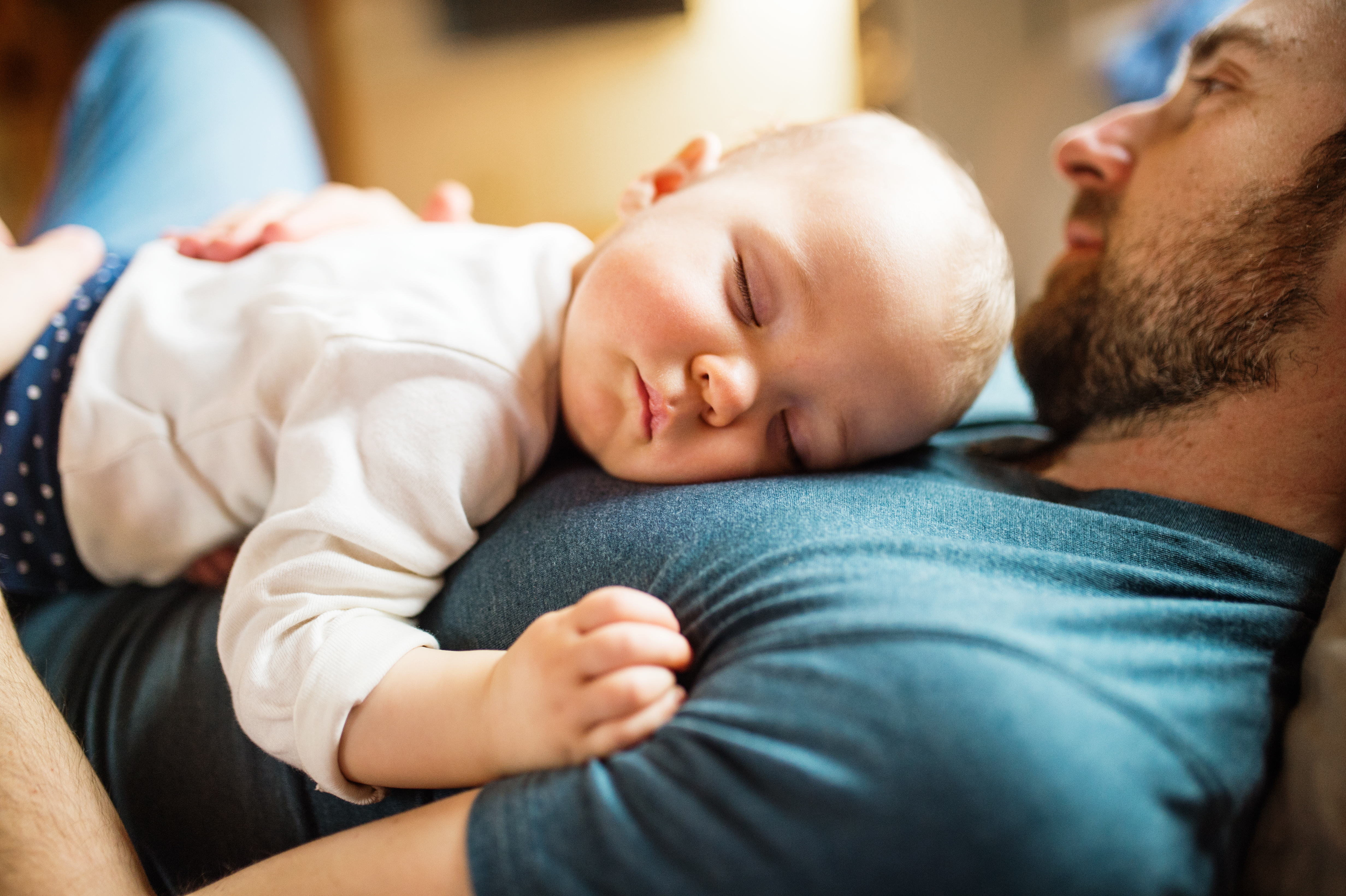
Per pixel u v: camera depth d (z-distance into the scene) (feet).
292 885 1.66
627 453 2.62
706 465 2.58
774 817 1.40
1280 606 2.01
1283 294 2.38
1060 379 3.07
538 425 2.70
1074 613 1.66
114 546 2.74
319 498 2.28
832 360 2.61
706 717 1.54
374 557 2.28
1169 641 1.74
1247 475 2.40
